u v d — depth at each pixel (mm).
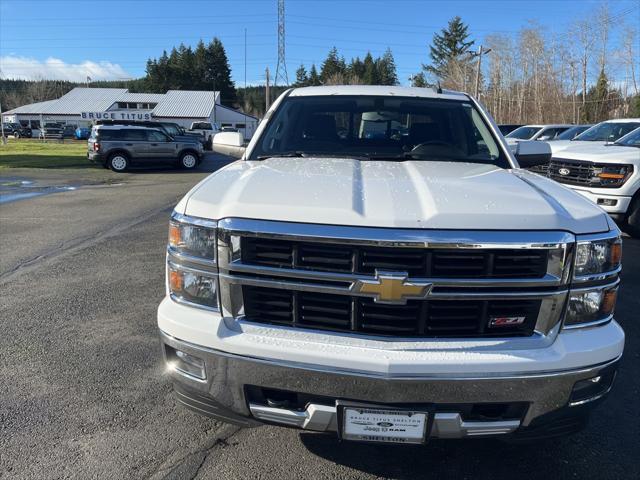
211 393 2172
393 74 102062
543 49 55062
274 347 2023
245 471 2459
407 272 1946
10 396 3066
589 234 2080
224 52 107812
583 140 10359
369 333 2035
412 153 3305
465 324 2033
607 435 2799
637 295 5059
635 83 48719
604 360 2100
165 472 2438
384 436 2039
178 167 20750
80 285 5156
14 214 9305
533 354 2006
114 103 66812
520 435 2135
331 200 2076
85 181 15461
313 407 2043
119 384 3229
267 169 2643
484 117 3635
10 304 4598
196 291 2178
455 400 1991
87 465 2471
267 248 2039
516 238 1957
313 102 3689
